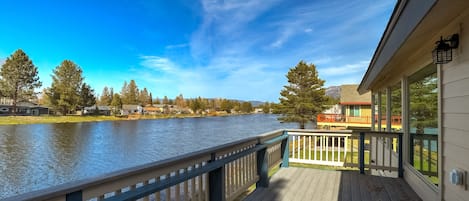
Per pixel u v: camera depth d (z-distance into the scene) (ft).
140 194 4.87
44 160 47.57
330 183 12.53
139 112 207.21
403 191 11.30
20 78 133.18
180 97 254.27
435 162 9.06
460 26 6.53
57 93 139.03
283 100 76.79
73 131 90.84
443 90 7.84
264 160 12.04
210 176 8.18
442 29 6.92
